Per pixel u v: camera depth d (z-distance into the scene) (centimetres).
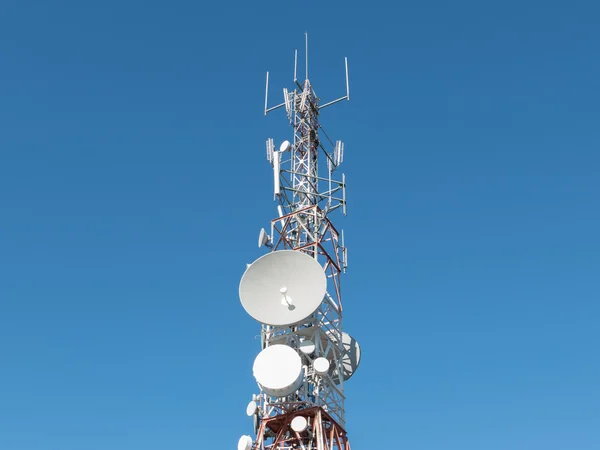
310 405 5472
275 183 6291
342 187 6419
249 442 5350
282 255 5603
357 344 6175
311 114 6838
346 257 6253
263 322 5531
